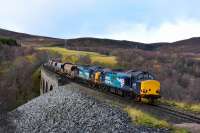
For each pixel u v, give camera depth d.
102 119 26.00
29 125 39.75
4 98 81.88
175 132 20.66
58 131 31.14
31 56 152.38
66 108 36.44
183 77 79.62
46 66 106.19
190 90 60.84
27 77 104.75
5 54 148.62
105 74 44.12
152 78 34.00
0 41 181.75
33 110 46.44
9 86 95.25
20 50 160.38
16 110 51.38
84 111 31.05
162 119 23.67
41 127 36.22
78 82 58.50
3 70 120.12
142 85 32.41
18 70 110.75
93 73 50.12
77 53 160.50
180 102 33.50
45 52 158.62
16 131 40.00
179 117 24.81
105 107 28.77
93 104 31.62
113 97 35.69
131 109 25.80
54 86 60.69
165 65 99.56
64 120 32.94
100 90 45.16
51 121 35.78
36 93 95.50
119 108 27.23
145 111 26.14
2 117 47.22
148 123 22.50
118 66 105.50
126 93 36.66
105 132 23.23
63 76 68.81
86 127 26.66
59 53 160.00
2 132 40.97
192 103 32.97
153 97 32.56
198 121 23.22
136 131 21.27
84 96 36.84
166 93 47.72
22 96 90.38
